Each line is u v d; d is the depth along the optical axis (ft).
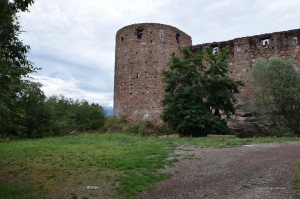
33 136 114.62
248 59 123.24
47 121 118.83
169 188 33.14
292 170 37.14
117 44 142.92
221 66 93.20
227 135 85.81
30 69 39.78
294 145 58.44
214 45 131.75
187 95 90.38
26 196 30.60
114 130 126.93
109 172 40.24
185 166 43.04
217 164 43.37
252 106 103.60
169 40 136.87
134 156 49.83
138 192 31.99
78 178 37.70
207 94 88.94
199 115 86.22
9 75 22.70
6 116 43.73
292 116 92.12
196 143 65.00
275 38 120.06
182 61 93.15
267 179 34.27
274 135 86.53
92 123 146.82
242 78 122.52
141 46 135.44
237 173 37.86
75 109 154.30
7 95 36.68
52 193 31.99
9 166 46.34
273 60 98.73
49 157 52.70
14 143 80.74
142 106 130.62
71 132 134.51
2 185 34.32
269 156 46.75
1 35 37.65
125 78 136.15
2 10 28.22
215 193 30.53
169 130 115.14
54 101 157.48
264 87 96.32
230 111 94.58
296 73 95.91
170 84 94.79
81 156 52.11
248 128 102.27
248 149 54.54
